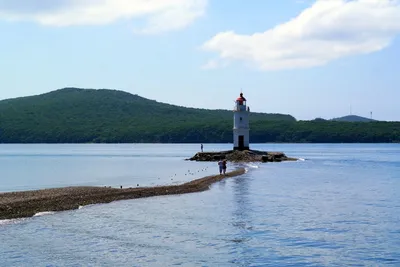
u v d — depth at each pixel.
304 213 44.47
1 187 67.25
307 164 118.69
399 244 33.16
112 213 43.22
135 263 28.28
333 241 33.81
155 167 109.69
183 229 36.91
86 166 115.25
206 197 54.59
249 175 85.44
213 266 28.08
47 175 88.88
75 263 28.03
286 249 31.69
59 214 42.25
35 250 30.48
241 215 43.03
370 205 49.81
